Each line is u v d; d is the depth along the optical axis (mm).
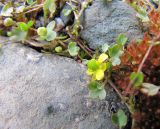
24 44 97
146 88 72
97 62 83
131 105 79
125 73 83
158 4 109
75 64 92
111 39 93
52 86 86
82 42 96
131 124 83
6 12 100
